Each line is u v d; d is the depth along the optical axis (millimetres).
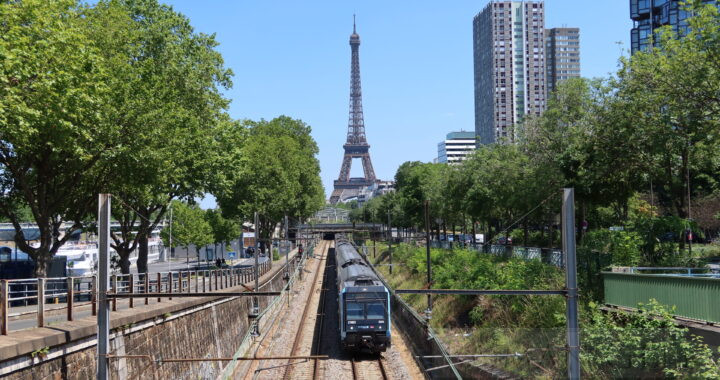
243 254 107875
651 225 28281
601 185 36969
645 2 101250
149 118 30344
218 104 44469
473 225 65500
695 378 15492
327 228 128125
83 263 56875
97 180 31547
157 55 39719
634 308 21234
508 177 44875
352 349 31672
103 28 31812
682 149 31531
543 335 24297
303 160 91688
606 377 18812
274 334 37469
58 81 22062
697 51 27406
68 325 16734
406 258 69188
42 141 25594
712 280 17406
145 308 21812
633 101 31516
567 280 15164
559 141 42031
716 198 49781
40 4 21359
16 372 13383
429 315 34156
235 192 71375
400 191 107812
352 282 33281
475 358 26297
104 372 15430
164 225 78438
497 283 34500
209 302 29734
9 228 53250
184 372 24391
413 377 26109
